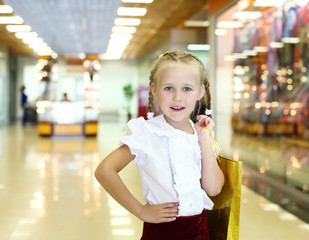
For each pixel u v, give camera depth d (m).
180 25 12.32
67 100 11.88
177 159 1.25
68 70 11.90
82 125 11.98
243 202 4.32
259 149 6.25
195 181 1.26
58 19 10.89
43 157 7.56
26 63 22.06
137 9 10.05
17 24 11.84
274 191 4.83
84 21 11.21
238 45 6.91
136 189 4.79
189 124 1.36
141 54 20.84
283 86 5.66
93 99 12.04
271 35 5.92
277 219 3.71
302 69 5.16
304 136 5.00
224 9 7.08
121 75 28.97
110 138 11.60
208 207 1.32
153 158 1.24
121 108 28.72
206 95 1.41
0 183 5.21
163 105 1.26
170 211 1.22
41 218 3.70
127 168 6.16
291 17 5.35
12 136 12.05
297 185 4.90
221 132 7.68
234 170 1.25
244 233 3.32
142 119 1.29
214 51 7.78
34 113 17.59
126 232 3.33
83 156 7.75
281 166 5.49
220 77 7.62
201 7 9.87
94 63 12.05
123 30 13.09
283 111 5.61
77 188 4.94
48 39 14.95
